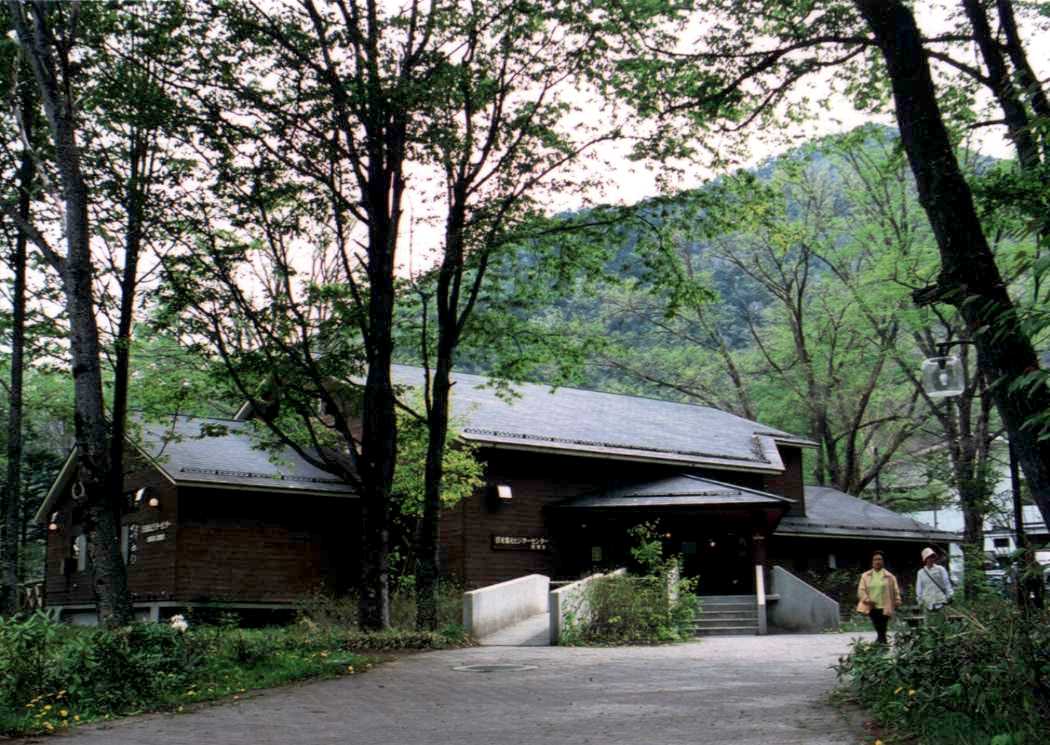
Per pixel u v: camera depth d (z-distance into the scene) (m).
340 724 10.82
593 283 23.98
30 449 43.56
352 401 22.88
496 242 20.39
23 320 24.27
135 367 26.55
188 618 26.75
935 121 12.35
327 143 19.44
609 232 21.98
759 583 27.27
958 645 9.27
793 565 34.22
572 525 31.28
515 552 29.84
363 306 21.03
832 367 45.69
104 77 19.19
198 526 27.66
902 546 38.28
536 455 31.00
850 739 8.98
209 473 27.55
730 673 15.19
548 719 10.92
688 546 31.52
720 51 16.20
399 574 28.56
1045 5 16.70
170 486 27.94
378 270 20.59
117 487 20.88
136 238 21.17
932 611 10.72
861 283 38.22
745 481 35.62
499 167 20.92
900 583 37.88
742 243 47.19
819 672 15.08
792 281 47.34
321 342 21.75
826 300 44.00
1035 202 10.55
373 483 20.30
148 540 28.75
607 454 31.11
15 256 24.00
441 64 19.73
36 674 12.05
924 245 35.16
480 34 20.17
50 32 18.58
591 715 11.13
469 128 20.84
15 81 19.69
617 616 22.44
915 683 9.48
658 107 18.67
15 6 18.14
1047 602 9.54
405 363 34.22
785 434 38.03
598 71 20.20
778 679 14.26
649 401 39.56
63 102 18.08
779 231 22.72
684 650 19.78
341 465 20.52
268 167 19.22
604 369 60.72
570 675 15.03
